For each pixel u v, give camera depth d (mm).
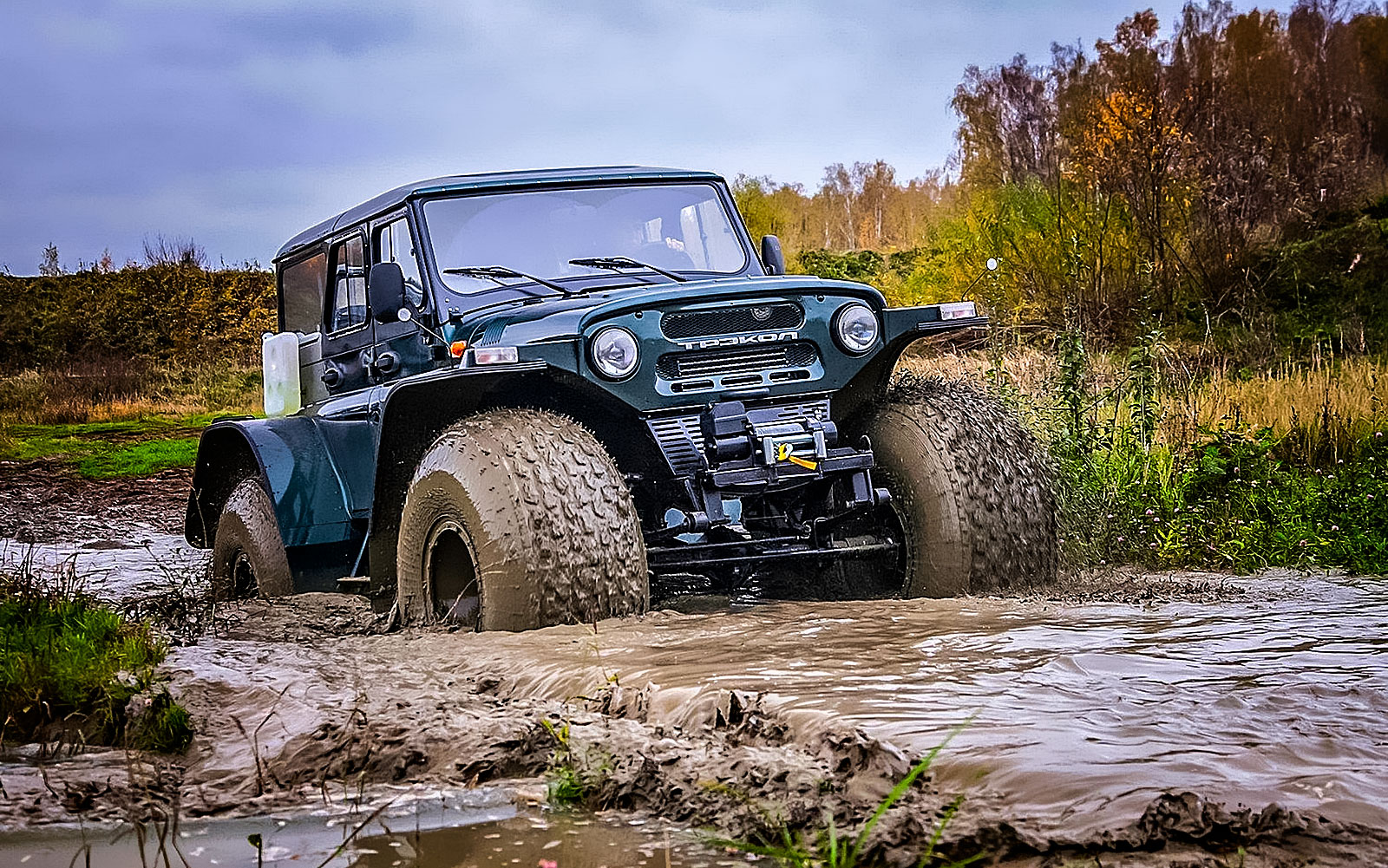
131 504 14406
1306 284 18891
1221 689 3596
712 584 6316
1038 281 19688
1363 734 3104
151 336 42531
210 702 4141
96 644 4816
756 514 6051
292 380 7652
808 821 2646
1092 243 20062
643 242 6820
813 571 6500
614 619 5070
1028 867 2371
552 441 5277
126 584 8055
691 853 2562
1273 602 5617
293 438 6711
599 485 5199
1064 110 26281
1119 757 2902
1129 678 3770
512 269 6457
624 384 5547
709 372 5688
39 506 14234
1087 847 2416
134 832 2809
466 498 5191
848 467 5715
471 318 6062
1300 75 26938
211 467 7688
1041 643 4371
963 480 5801
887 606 5312
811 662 4055
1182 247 20484
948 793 2760
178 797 3109
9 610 5477
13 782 3246
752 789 2877
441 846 2654
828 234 55312
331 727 3592
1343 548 7574
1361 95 27047
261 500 7133
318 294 7488
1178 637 4488
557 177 6812
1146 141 21266
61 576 7285
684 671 3984
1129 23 27703
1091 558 7266
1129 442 9359
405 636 5172
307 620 5914
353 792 3123
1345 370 12594
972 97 28031
